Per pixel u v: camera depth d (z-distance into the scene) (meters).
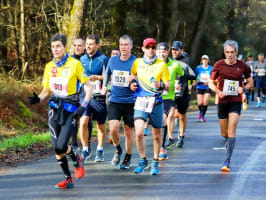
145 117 12.27
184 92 17.11
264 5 66.56
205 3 49.25
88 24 36.53
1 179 12.08
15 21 35.06
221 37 58.91
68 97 10.71
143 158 12.69
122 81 12.76
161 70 12.05
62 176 12.40
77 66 10.68
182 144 17.31
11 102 22.69
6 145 16.69
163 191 10.73
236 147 16.98
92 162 14.39
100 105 14.05
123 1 38.97
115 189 10.92
